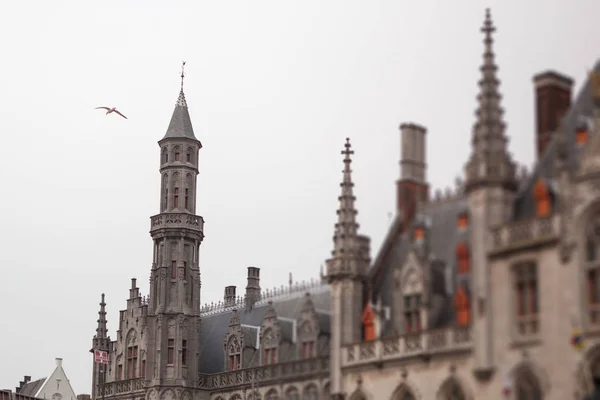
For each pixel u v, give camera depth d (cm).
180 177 8856
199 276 8731
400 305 6144
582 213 5044
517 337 5259
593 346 4891
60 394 12456
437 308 5919
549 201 5347
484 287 5425
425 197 6725
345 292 6444
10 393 10088
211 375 8388
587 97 5647
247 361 8075
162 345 8438
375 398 6069
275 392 7575
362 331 6400
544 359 5103
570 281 5031
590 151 5078
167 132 8994
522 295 5297
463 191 6200
